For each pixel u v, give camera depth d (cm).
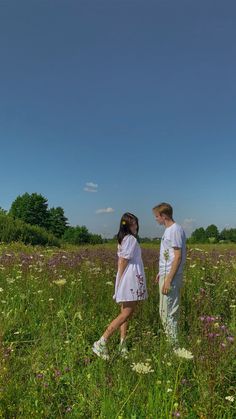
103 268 1023
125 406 382
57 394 434
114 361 484
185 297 742
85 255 1277
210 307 658
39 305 730
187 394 411
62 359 529
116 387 411
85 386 448
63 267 1013
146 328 611
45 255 1276
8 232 2542
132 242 611
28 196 6531
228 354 421
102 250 1493
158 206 627
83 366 515
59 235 6662
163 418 353
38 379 450
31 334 633
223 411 378
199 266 985
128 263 612
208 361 411
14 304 736
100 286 811
